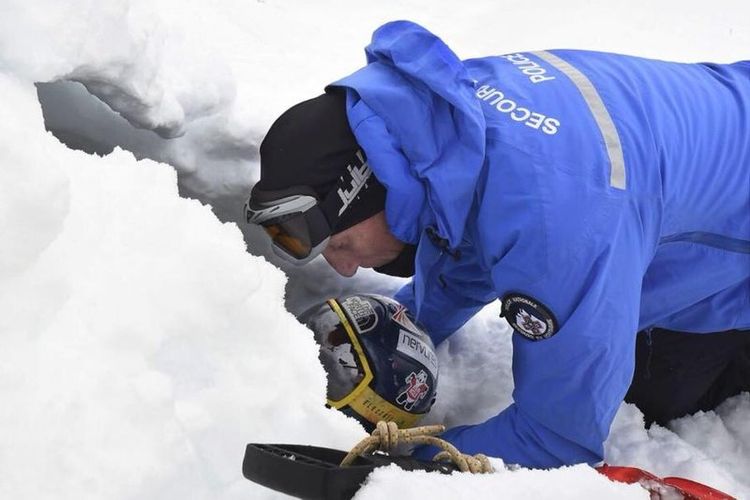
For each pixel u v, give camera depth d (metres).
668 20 3.16
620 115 1.20
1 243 0.75
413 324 1.43
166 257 0.85
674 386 1.52
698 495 1.05
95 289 0.79
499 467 0.82
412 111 1.13
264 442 0.80
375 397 1.34
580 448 1.23
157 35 1.24
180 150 1.37
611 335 1.13
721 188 1.28
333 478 0.66
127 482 0.67
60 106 1.26
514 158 1.12
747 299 1.41
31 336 0.74
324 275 1.63
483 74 1.27
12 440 0.66
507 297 1.15
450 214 1.15
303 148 1.17
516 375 1.22
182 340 0.81
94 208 0.87
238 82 1.94
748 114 1.33
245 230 1.53
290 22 2.51
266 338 0.88
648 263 1.22
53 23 1.03
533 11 3.10
